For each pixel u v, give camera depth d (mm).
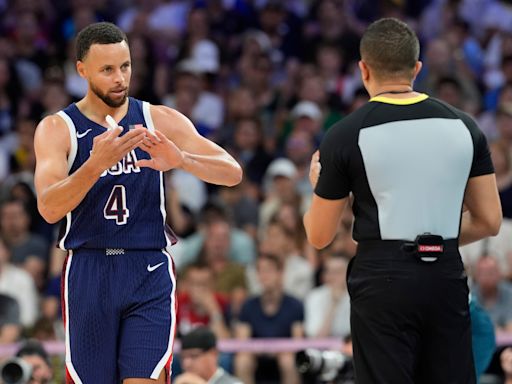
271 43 39500
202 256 27906
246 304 25391
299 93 36031
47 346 22719
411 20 40750
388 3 40844
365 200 12508
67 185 12031
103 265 12852
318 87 35719
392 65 12742
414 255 12273
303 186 31406
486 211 12781
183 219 29344
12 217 28969
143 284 12883
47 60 38344
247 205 30719
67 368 12906
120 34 12797
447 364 12477
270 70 37844
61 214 12297
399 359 12328
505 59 35125
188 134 13305
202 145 13234
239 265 27234
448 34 38094
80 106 13055
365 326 12477
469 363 12609
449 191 12430
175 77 36594
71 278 12891
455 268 12422
